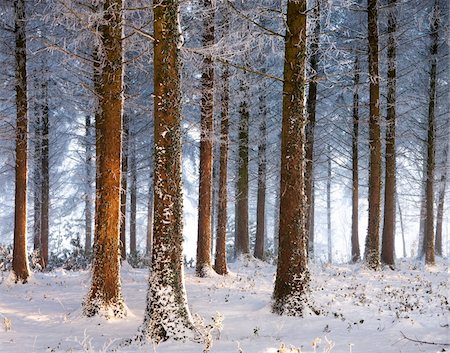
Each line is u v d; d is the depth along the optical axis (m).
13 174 25.53
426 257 18.11
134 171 23.38
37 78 16.77
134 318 9.20
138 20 11.16
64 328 8.52
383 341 6.79
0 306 10.48
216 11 12.32
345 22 18.56
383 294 11.20
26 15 14.25
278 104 22.00
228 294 11.23
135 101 17.50
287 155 8.92
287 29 8.99
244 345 6.66
